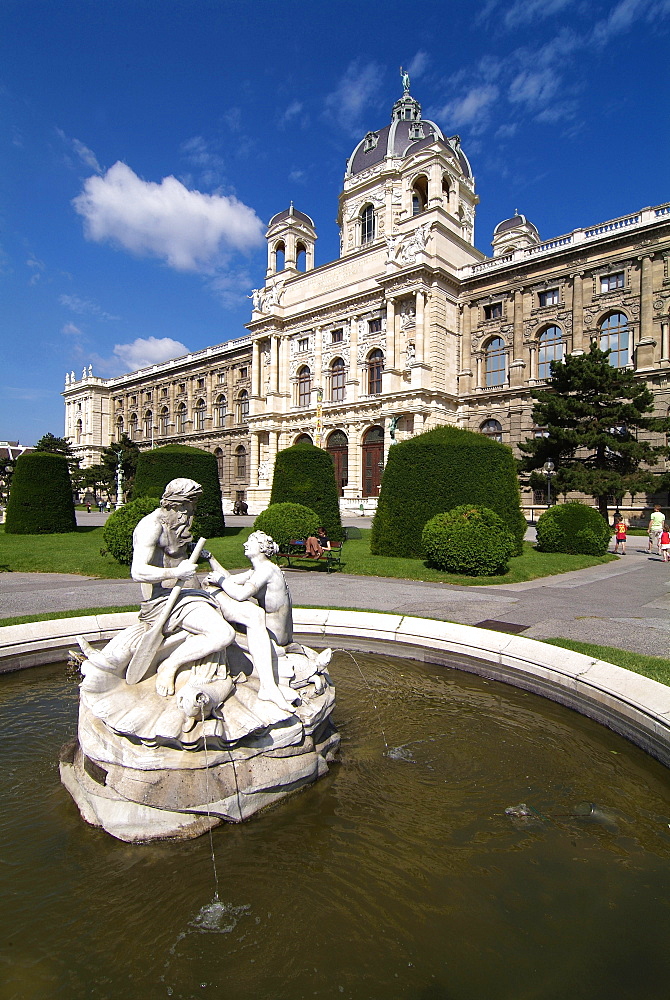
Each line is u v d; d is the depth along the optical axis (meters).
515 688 6.45
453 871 3.45
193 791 3.73
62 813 3.98
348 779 4.52
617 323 36.12
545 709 5.89
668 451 27.27
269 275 54.41
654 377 33.25
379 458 42.62
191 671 4.12
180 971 2.70
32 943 2.85
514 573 15.18
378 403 42.19
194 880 3.35
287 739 4.11
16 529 24.48
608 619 9.47
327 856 3.58
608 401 29.28
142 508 15.88
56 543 20.69
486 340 42.22
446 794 4.32
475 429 42.25
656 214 34.56
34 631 7.52
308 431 48.56
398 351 41.69
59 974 2.67
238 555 17.59
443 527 15.27
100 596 11.29
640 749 4.80
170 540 4.49
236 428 62.22
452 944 2.88
